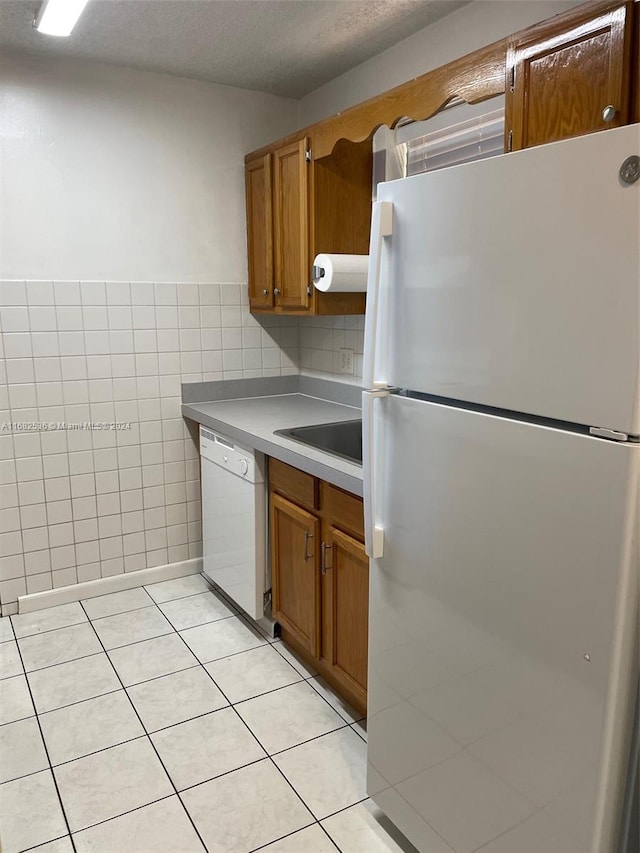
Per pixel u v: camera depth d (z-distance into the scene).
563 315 1.00
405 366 1.36
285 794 1.78
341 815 1.71
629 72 1.26
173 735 2.02
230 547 2.70
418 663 1.43
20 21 2.19
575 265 0.97
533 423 1.08
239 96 2.96
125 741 1.99
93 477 2.87
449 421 1.25
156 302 2.89
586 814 1.05
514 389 1.10
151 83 2.73
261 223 2.90
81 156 2.63
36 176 2.55
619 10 1.25
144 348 2.90
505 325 1.10
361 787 1.81
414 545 1.39
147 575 3.09
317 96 2.96
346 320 2.93
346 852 1.59
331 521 2.04
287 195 2.66
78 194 2.64
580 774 1.06
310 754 1.94
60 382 2.73
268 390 3.29
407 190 1.29
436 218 1.22
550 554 1.06
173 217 2.88
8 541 2.72
